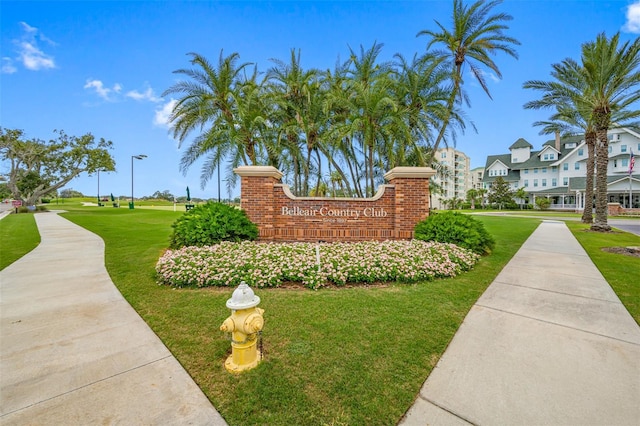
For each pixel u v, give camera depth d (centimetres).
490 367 299
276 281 548
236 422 230
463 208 5781
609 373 288
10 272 661
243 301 292
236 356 298
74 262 757
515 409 242
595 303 467
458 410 242
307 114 1479
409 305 455
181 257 630
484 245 858
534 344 342
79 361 309
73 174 3828
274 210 948
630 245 1048
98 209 3944
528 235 1339
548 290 532
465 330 376
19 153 3509
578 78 1614
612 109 1568
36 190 3731
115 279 605
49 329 381
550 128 2250
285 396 257
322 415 237
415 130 1443
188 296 504
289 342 345
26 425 224
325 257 635
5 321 405
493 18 1413
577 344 342
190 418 233
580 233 1423
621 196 3972
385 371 291
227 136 1357
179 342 348
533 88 1664
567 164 4650
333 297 491
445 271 612
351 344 340
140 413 238
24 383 273
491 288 542
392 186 963
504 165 5434
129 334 368
